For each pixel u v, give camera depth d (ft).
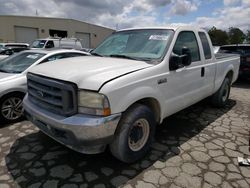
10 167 9.86
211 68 15.16
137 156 10.18
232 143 12.51
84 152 8.75
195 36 13.78
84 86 8.34
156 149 11.64
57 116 8.79
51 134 9.20
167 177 9.39
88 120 8.18
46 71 9.60
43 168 9.83
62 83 8.54
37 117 9.55
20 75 15.26
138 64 10.31
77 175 9.42
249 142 12.63
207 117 16.58
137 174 9.56
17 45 60.95
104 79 8.50
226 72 17.84
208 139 12.95
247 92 26.03
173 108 12.00
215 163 10.50
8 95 14.47
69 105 8.54
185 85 12.49
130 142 9.85
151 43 11.98
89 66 9.64
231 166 10.29
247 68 29.55
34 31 116.37
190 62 11.89
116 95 8.54
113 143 9.39
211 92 16.21
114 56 12.39
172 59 11.18
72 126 8.18
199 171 9.86
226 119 16.28
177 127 14.58
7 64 17.22
